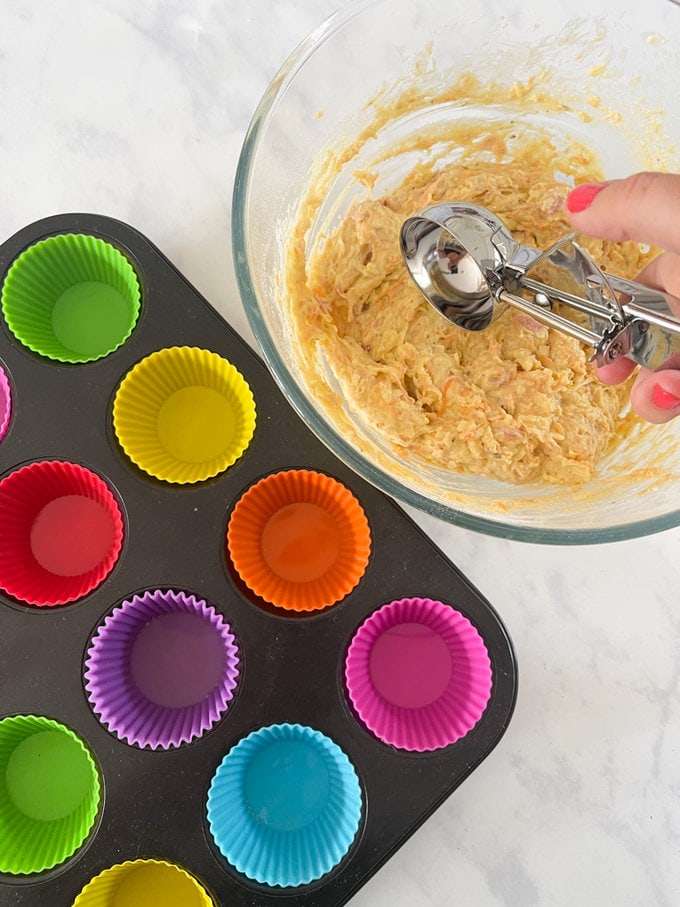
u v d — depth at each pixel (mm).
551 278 312
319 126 344
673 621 391
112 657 382
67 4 438
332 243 365
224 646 390
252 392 386
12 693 371
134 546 381
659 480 324
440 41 338
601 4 326
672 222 287
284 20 433
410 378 344
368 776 361
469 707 367
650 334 290
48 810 381
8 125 431
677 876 373
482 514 303
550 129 375
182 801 362
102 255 401
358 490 378
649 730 385
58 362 394
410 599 371
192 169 426
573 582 395
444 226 324
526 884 374
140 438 396
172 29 434
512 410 334
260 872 354
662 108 353
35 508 407
